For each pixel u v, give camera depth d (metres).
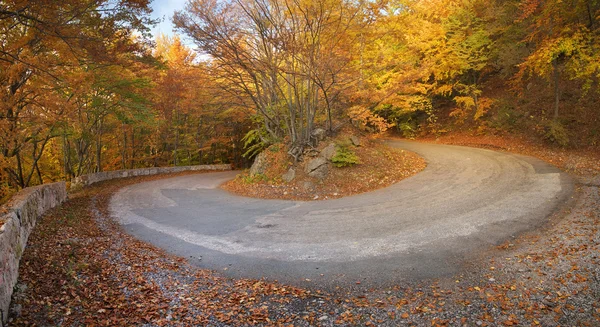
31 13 7.28
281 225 8.54
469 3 18.20
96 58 8.70
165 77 21.50
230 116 24.48
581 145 13.28
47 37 7.59
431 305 4.26
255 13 13.81
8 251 4.30
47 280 4.74
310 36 13.58
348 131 16.95
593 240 5.67
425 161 14.90
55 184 10.73
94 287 4.85
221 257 6.56
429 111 23.81
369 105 15.89
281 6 13.36
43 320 3.78
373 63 15.25
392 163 14.34
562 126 14.20
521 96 18.41
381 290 4.83
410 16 16.06
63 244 6.51
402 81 14.31
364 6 12.64
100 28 8.66
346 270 5.60
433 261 5.67
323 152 13.93
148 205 12.00
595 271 4.63
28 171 22.14
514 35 17.64
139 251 6.90
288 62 13.74
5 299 3.71
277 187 13.45
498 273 5.01
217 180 19.59
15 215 5.48
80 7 7.52
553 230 6.45
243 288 5.12
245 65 13.82
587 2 13.47
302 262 6.07
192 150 32.03
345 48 13.30
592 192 8.33
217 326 4.01
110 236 7.91
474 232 6.79
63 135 15.18
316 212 9.61
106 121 21.06
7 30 8.55
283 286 5.15
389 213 8.69
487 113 20.39
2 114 9.30
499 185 10.05
